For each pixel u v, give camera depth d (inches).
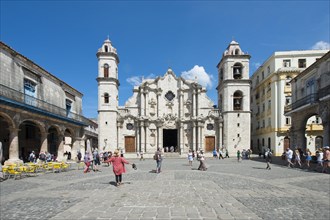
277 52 1676.9
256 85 2023.9
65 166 788.0
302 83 1127.6
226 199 363.3
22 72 932.6
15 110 838.5
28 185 510.9
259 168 835.4
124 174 676.1
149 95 1838.1
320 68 962.1
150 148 1782.7
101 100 1668.3
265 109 1811.0
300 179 569.0
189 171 748.0
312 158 988.6
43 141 1020.5
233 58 1710.1
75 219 275.1
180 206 323.6
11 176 645.3
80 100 1505.9
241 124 1667.1
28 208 326.0
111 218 277.6
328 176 619.5
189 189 440.8
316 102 933.8
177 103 1856.5
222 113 1736.0
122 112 1798.7
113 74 1713.8
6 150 1043.9
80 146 1397.6
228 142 1656.0
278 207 323.6
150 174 671.1
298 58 1648.6
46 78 1107.3
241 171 741.3
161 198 368.8
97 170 798.5
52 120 1082.7
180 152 1755.7
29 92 987.9
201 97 1822.1
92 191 433.1
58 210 315.3
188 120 1807.3
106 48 1727.4
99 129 1654.8
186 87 1859.0
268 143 1738.4
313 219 274.7
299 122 1111.0
